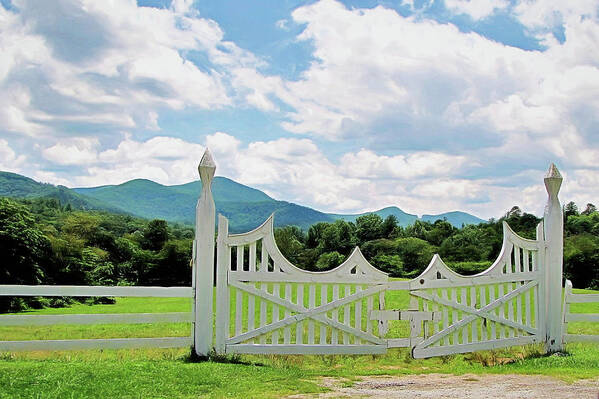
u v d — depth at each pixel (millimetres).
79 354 9922
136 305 36031
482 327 11336
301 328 10289
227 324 10023
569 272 47844
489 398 7590
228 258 10086
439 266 11000
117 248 70562
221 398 7199
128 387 7492
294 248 81625
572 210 69562
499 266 11508
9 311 33219
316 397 7465
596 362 10562
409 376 9234
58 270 49375
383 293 10719
